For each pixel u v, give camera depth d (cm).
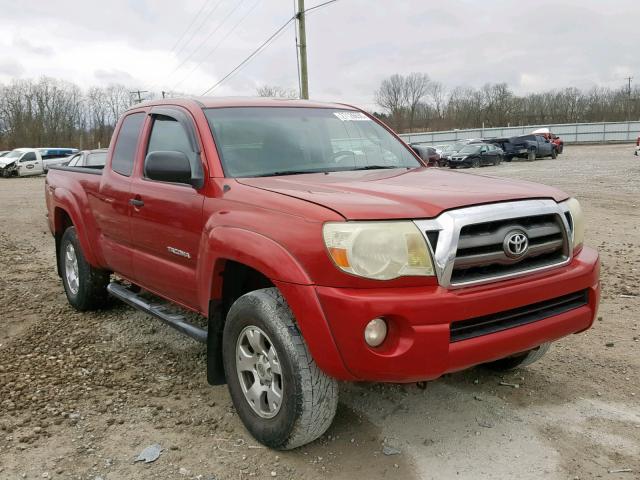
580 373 414
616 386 392
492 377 409
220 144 374
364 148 434
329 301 270
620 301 584
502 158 3716
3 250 958
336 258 269
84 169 551
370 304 263
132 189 437
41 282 714
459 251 279
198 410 366
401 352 266
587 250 349
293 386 289
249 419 325
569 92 9312
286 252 286
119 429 343
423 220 277
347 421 348
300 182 340
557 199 326
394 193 301
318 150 408
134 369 432
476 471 297
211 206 348
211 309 347
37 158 3522
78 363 443
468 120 9375
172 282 401
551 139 4353
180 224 377
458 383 399
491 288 283
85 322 541
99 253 510
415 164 446
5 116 7475
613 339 478
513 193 310
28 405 372
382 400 374
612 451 313
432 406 366
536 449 316
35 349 474
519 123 9162
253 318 308
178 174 352
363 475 295
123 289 503
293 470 300
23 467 304
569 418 349
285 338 291
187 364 440
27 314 573
